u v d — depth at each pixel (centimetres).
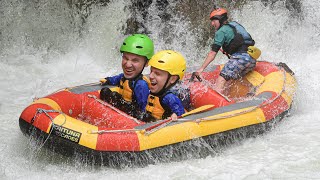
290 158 717
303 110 943
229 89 974
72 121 686
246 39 964
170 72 734
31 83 1224
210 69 1016
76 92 815
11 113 982
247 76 973
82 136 666
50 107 723
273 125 833
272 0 1473
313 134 816
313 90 1045
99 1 1504
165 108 748
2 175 668
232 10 1459
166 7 1473
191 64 1408
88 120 771
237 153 747
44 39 1502
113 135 672
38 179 660
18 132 859
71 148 670
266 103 832
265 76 961
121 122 728
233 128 762
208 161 715
